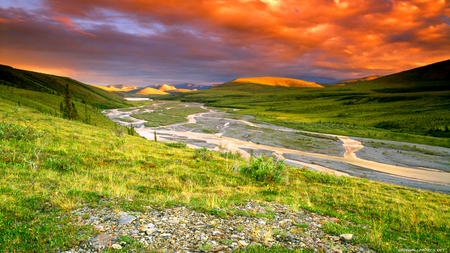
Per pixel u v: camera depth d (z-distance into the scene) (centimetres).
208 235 519
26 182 802
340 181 1717
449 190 3291
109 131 3819
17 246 414
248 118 15625
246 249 459
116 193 802
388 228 749
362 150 6550
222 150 3497
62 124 3173
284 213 763
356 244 540
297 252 457
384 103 19162
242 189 1150
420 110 14000
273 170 1459
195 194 930
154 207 693
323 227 633
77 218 564
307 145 7231
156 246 452
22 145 1334
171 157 1906
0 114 2702
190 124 12488
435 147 6750
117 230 515
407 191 1639
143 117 15612
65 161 1187
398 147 6831
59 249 418
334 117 15538
